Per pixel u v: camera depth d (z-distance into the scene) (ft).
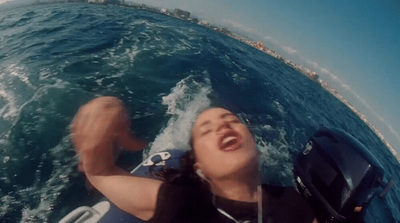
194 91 30.68
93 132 4.13
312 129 34.65
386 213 23.21
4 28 54.19
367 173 6.95
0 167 16.19
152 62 36.86
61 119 20.86
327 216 7.39
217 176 4.92
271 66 94.53
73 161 17.19
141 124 21.71
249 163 4.87
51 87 24.79
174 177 5.44
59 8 90.68
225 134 4.96
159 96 27.27
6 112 20.98
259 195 5.20
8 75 27.37
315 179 7.83
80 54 35.70
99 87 26.50
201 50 55.72
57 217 13.74
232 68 50.47
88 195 15.08
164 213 4.73
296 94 59.88
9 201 14.26
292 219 5.41
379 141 74.95
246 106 32.45
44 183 15.53
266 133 25.89
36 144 18.19
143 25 65.31
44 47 38.34
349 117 81.35
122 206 4.66
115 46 41.86
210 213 4.93
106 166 4.46
